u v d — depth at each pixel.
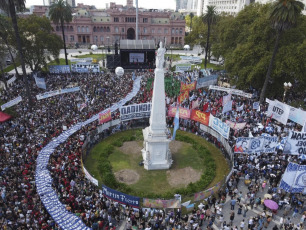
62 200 21.02
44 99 43.41
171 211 21.44
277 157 28.17
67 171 25.03
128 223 20.17
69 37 114.69
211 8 61.88
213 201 23.00
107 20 114.50
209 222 20.38
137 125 38.97
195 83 46.25
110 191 21.92
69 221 18.69
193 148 33.41
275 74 41.66
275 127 34.34
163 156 28.72
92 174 27.48
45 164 25.05
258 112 39.97
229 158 29.80
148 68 77.88
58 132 31.69
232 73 49.34
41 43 56.62
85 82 53.56
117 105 38.88
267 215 21.33
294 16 35.62
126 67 77.19
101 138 34.94
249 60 45.22
